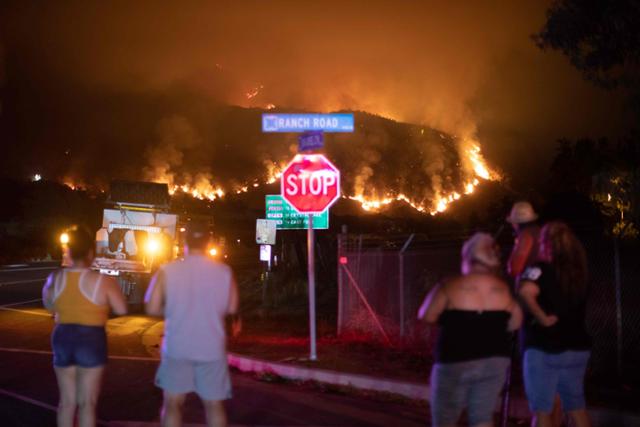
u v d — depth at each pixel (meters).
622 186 11.39
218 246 28.28
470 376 4.77
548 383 5.57
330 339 13.64
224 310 5.48
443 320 4.92
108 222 23.88
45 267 37.81
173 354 5.31
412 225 29.66
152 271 23.27
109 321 18.48
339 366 10.32
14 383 9.55
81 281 5.88
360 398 8.88
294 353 11.77
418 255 14.55
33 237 48.19
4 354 12.24
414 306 14.54
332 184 10.97
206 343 5.31
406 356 11.34
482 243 4.98
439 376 4.89
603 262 11.52
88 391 5.90
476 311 4.80
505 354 4.86
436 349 4.96
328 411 8.01
